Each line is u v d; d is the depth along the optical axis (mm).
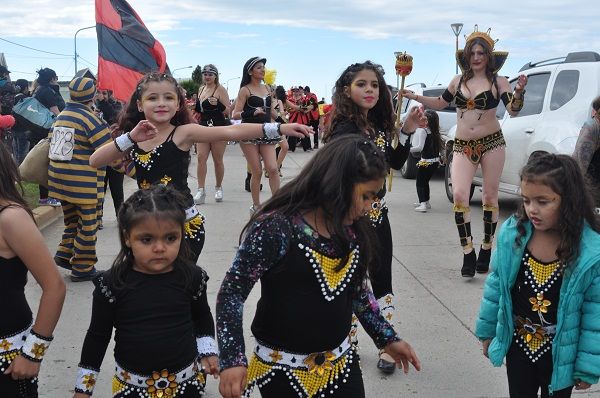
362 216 2473
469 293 5664
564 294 2768
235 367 2273
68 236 6023
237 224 8305
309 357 2393
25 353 2547
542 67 7961
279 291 2373
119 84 7910
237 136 3709
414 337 4711
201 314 2869
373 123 4008
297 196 2371
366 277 2539
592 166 4887
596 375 2768
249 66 8773
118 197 8125
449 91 5988
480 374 4148
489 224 6109
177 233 2666
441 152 9945
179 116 3914
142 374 2668
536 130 7500
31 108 9516
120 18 7930
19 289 2592
